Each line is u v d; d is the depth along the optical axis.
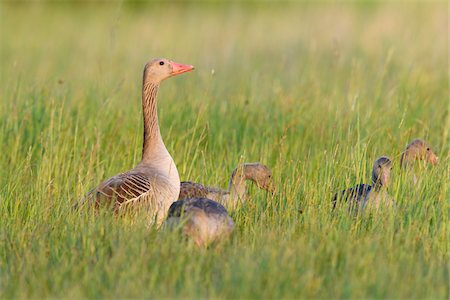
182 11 46.38
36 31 38.12
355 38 31.94
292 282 9.04
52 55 30.42
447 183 12.67
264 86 21.44
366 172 14.01
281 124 16.69
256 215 11.75
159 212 12.17
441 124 17.19
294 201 12.40
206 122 15.56
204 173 14.40
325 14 40.78
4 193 12.92
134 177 12.11
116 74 24.14
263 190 13.31
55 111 16.52
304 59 27.42
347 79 21.69
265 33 35.59
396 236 10.67
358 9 42.78
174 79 22.80
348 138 14.09
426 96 19.64
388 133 15.67
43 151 15.25
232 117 17.25
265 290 8.84
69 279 9.30
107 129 16.33
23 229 10.86
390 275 9.30
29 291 9.03
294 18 40.94
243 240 11.07
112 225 10.98
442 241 10.81
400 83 20.08
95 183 13.79
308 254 9.84
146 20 41.66
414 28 33.16
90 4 48.97
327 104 18.08
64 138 15.39
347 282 9.05
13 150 15.08
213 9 47.34
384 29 33.66
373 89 20.53
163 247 9.84
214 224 10.70
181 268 9.45
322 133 15.94
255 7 47.66
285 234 10.80
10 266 9.81
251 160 15.33
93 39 34.56
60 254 10.20
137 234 10.34
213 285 9.11
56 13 45.66
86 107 17.36
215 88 21.09
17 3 46.09
